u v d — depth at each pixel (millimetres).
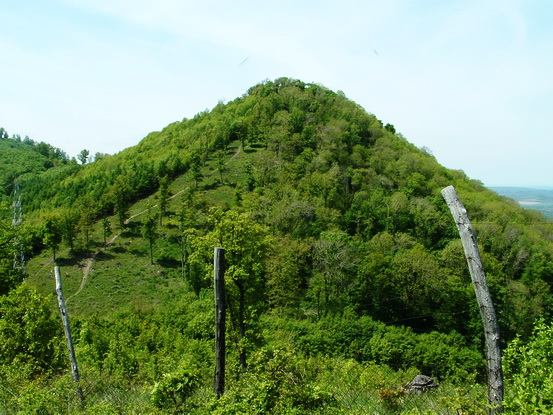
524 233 66438
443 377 31922
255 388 8203
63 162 191875
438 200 73000
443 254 56594
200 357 26000
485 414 6855
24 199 110062
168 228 76125
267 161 83625
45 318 16547
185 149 111750
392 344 36500
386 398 9734
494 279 46281
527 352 6918
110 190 87750
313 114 103562
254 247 21766
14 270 27406
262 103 114312
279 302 48031
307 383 8734
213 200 78875
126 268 63812
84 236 73812
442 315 46188
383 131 101188
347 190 78750
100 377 12742
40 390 10039
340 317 45875
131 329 32875
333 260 50875
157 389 8719
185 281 58438
